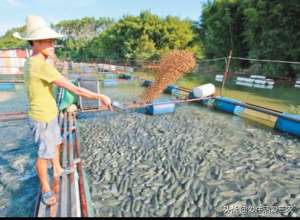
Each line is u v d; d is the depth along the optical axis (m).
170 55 7.80
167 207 2.88
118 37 33.44
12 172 3.71
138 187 3.30
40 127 2.08
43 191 2.29
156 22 29.67
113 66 23.72
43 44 1.93
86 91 2.06
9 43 56.97
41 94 2.01
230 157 4.19
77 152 3.75
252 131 5.61
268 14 15.79
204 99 8.10
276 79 15.14
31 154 4.32
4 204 2.95
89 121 6.39
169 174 3.63
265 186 3.29
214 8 24.61
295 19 14.47
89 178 3.52
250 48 18.80
